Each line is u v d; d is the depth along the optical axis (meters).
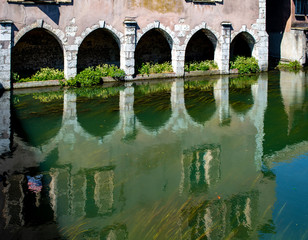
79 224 7.52
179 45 20.45
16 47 19.02
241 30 21.80
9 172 9.64
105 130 12.71
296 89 18.22
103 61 21.42
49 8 17.16
